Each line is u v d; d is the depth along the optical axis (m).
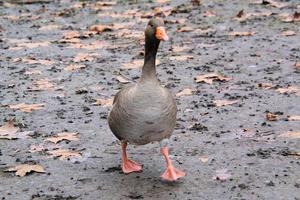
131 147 11.45
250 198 9.20
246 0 25.83
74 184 9.88
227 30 21.09
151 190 9.59
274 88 14.82
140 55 18.33
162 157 10.93
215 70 16.56
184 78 15.95
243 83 15.35
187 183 9.81
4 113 13.56
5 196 9.47
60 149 11.38
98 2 26.52
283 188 9.51
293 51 18.16
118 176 10.16
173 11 23.97
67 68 17.12
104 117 13.15
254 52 18.20
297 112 13.07
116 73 16.61
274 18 22.41
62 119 13.08
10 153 11.24
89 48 19.28
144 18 23.33
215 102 13.90
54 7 26.09
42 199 9.34
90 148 11.43
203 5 25.20
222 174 10.09
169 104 9.12
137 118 9.02
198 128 12.28
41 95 14.84
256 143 11.41
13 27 22.47
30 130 12.42
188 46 19.19
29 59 18.03
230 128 12.27
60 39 20.52
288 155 10.78
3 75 16.58
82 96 14.71
